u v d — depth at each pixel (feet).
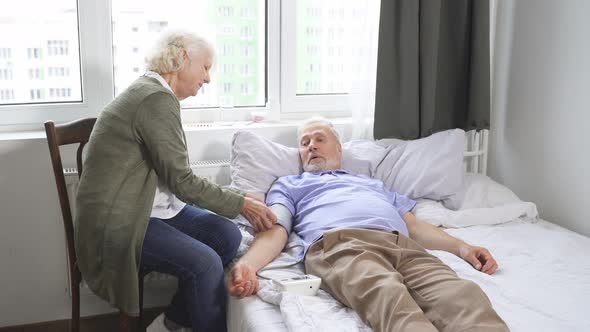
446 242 7.02
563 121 8.46
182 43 6.47
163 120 5.99
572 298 5.80
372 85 9.05
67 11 8.07
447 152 8.45
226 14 8.83
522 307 5.61
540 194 9.00
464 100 9.37
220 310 6.29
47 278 7.82
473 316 4.94
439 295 5.36
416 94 8.80
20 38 7.97
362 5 8.56
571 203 8.44
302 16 9.14
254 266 6.26
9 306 7.76
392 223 6.83
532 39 8.93
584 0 7.96
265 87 9.30
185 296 6.24
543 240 7.43
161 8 8.48
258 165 7.81
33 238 7.66
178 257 6.08
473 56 9.00
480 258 6.72
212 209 6.32
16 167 7.45
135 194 5.98
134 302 5.92
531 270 6.52
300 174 8.08
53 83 8.21
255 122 9.07
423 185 8.29
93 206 5.92
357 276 5.63
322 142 7.96
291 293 5.57
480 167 9.85
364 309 5.32
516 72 9.30
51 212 7.65
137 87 6.14
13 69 8.03
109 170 5.95
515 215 8.11
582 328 5.16
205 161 8.38
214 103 9.02
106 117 6.08
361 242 6.20
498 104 9.75
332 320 5.32
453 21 9.09
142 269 6.43
